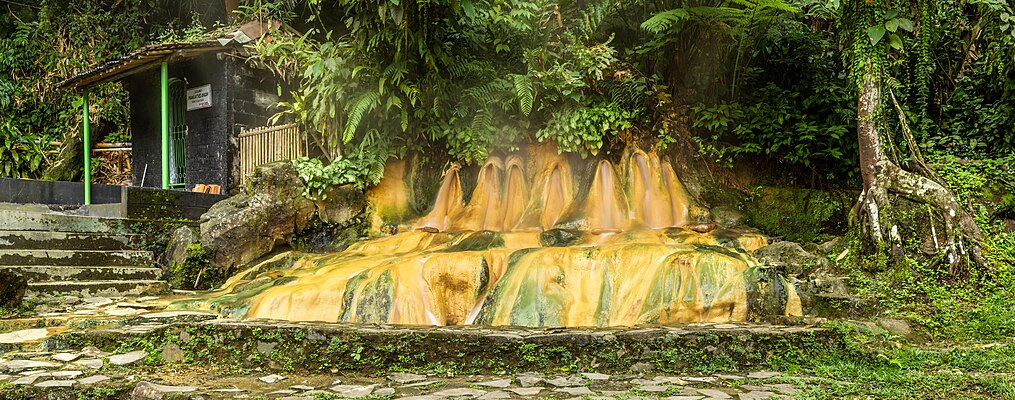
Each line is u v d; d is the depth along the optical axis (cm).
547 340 630
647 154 1184
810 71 1195
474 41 1267
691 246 874
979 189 985
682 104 1248
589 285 842
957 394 509
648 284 814
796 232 1111
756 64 1244
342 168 1193
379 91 1152
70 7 2159
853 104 1138
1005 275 814
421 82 1188
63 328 706
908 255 855
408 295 860
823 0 1239
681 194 1148
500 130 1211
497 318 834
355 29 1147
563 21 1268
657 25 1108
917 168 913
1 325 722
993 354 639
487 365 624
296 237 1181
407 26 1123
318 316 849
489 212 1194
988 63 1093
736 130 1170
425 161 1258
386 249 1088
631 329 670
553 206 1185
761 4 1096
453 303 868
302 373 618
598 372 614
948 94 1211
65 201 1503
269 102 1447
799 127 1133
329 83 1185
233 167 1379
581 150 1181
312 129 1241
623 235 1023
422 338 632
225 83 1375
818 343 648
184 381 566
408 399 508
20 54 2081
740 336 641
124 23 2156
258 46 1327
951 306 779
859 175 1153
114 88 2047
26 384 530
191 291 1022
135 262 1084
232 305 841
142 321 728
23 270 923
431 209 1230
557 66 1167
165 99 1367
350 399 509
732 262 794
